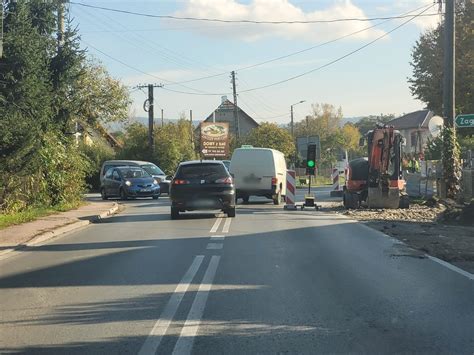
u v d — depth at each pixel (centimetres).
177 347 587
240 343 599
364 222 1730
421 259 1088
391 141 2144
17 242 1314
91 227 1672
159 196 3362
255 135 6175
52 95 1947
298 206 2316
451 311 722
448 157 2308
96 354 570
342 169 3944
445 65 2295
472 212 1706
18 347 594
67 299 798
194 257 1113
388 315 704
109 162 3616
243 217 1881
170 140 4928
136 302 774
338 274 948
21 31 1725
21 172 1777
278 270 981
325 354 566
